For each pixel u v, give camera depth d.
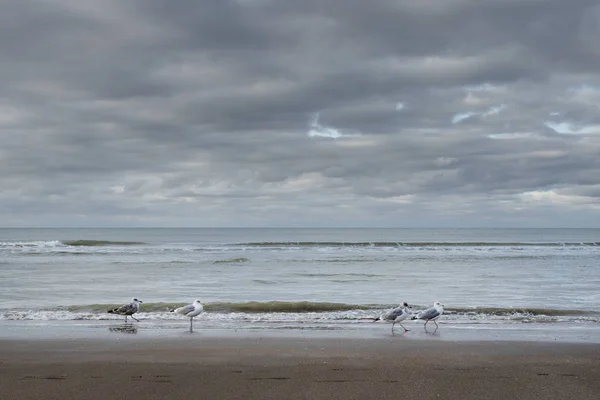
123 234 175.00
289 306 18.92
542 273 33.06
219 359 11.12
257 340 13.30
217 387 9.04
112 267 35.88
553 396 8.66
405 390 8.92
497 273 32.97
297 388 9.00
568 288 25.62
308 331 14.83
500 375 9.90
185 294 23.27
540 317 17.31
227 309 18.64
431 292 24.08
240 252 53.44
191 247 61.69
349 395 8.62
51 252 50.38
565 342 13.20
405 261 42.41
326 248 62.28
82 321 16.38
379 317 15.75
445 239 123.50
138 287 25.50
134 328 15.19
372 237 140.50
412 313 15.32
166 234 174.50
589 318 17.23
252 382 9.34
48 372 9.98
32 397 8.46
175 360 11.01
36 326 15.41
